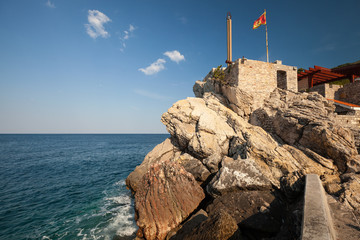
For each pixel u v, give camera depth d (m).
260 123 22.67
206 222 9.05
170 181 13.95
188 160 19.30
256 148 15.16
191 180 14.70
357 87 24.02
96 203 18.30
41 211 16.48
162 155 23.27
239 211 10.75
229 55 31.66
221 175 13.35
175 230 12.03
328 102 19.52
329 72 30.48
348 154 13.17
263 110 22.38
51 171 31.78
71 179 26.89
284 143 18.62
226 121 21.95
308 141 15.90
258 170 13.02
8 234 12.98
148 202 13.13
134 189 20.78
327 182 12.24
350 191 10.29
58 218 15.27
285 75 27.08
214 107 24.53
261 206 10.56
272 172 13.62
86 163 39.31
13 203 18.08
